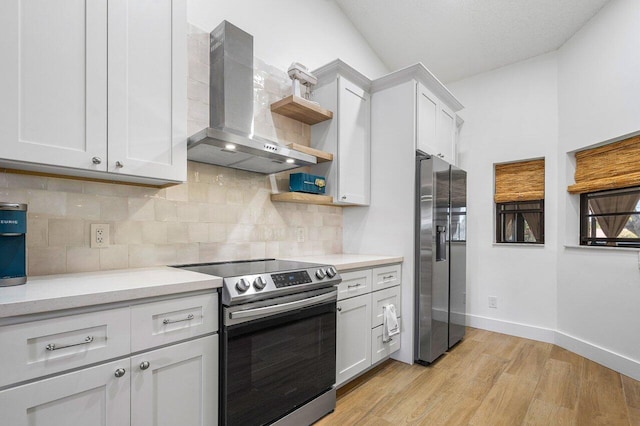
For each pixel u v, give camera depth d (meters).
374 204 2.86
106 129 1.33
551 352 2.89
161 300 1.22
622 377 2.39
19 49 1.13
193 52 1.96
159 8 1.52
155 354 1.19
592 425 1.79
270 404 1.55
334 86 2.59
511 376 2.39
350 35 3.31
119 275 1.44
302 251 2.63
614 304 2.56
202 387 1.33
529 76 3.39
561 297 3.10
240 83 1.98
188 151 1.77
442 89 2.97
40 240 1.42
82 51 1.28
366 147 2.85
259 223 2.31
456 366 2.57
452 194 2.88
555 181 3.20
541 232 3.38
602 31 2.69
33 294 1.01
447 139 3.21
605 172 2.72
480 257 3.64
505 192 3.56
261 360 1.51
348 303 2.13
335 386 1.96
